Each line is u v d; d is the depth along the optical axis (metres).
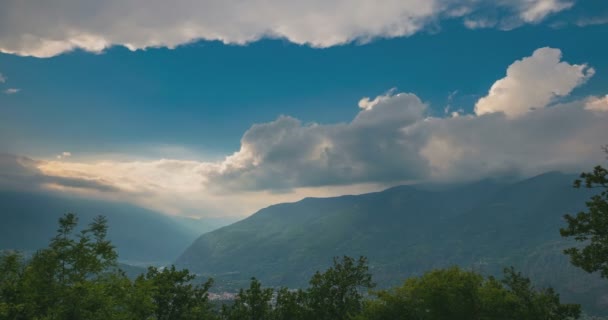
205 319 43.91
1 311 23.52
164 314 42.03
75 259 27.47
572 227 29.94
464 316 30.03
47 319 23.77
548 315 32.78
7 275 28.23
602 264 28.22
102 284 27.56
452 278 32.38
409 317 32.97
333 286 49.44
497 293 31.16
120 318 27.41
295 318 45.91
